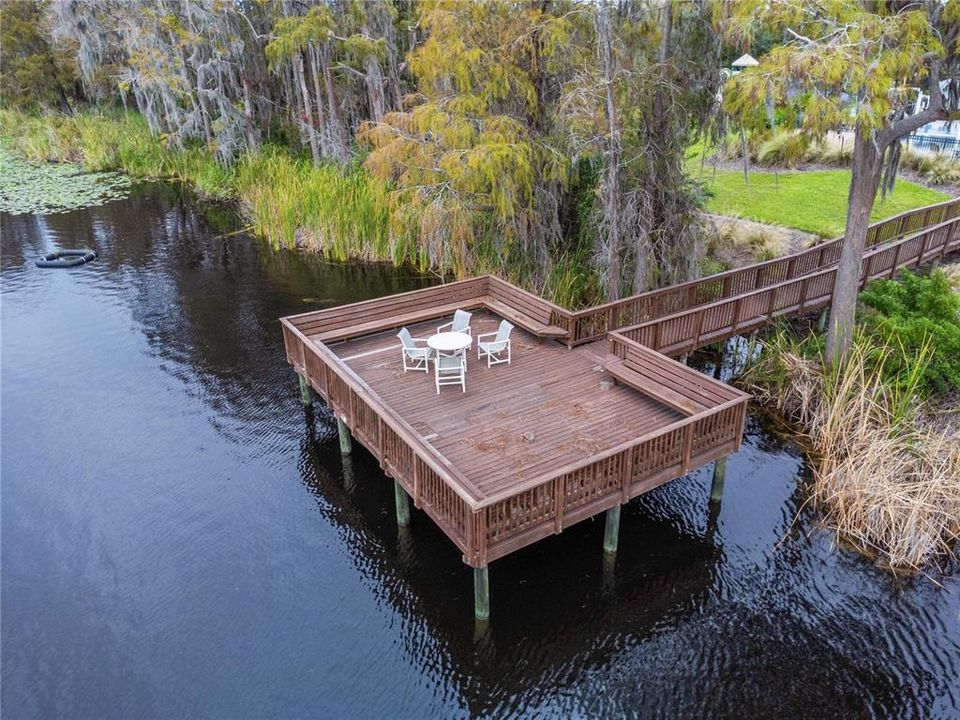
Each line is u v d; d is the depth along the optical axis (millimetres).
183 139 29438
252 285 17656
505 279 15367
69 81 35344
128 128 32594
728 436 8711
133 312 16000
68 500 9594
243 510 9344
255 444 10859
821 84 7898
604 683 6867
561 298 14508
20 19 33344
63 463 10406
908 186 20203
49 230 22328
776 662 7043
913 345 11086
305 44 22203
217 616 7664
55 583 8156
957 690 6703
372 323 12180
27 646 7324
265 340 14453
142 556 8555
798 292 12695
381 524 9070
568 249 15773
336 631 7457
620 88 12367
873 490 8469
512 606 7742
